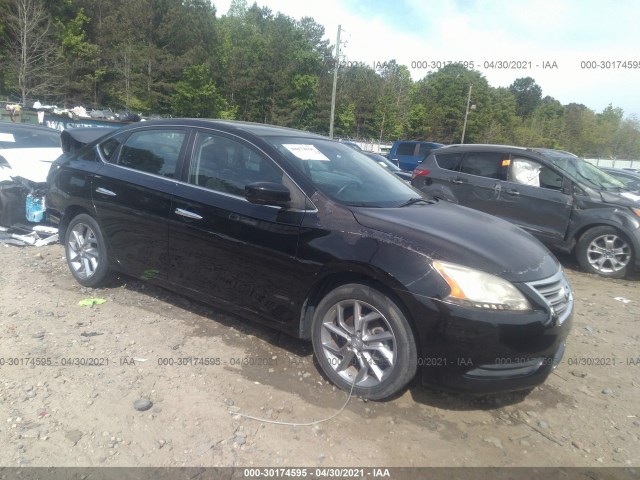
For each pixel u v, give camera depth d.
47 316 4.25
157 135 4.44
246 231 3.64
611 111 73.81
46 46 33.78
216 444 2.80
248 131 3.99
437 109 67.19
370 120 65.62
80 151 5.00
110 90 43.28
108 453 2.68
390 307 3.10
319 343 3.43
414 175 8.94
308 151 4.04
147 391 3.26
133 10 46.84
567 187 7.22
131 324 4.20
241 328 4.23
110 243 4.59
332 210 3.42
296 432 2.94
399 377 3.11
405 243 3.12
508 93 79.62
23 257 5.84
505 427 3.14
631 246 6.72
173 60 47.22
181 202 4.00
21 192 6.57
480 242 3.28
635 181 11.16
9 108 15.23
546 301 3.08
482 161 8.14
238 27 73.69
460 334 2.91
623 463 2.88
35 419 2.91
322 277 3.34
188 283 4.09
